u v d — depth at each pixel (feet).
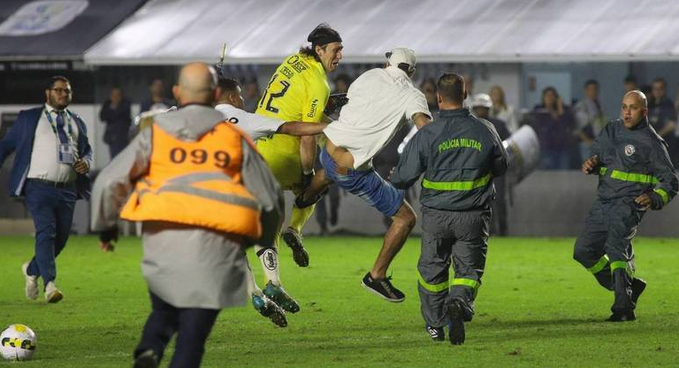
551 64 270.67
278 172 139.74
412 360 111.14
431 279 120.37
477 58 259.80
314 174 143.33
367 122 123.95
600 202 138.51
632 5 268.62
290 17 283.79
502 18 270.46
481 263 119.03
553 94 267.80
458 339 117.39
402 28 271.69
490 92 266.16
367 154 124.47
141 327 136.36
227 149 83.76
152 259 83.25
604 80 270.46
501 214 269.44
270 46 273.33
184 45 278.05
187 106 84.64
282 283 181.98
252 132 126.41
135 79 287.28
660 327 132.87
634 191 136.36
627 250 138.10
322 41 138.92
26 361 111.75
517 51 258.37
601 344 120.37
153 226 83.56
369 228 275.80
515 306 153.69
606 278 142.51
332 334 129.39
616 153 136.77
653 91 261.65
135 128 271.08
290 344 122.11
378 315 145.59
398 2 283.18
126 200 83.92
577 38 259.39
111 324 139.13
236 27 282.56
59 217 156.04
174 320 85.40
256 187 84.07
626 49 253.44
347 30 273.75
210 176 83.10
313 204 141.28
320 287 176.55
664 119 260.42
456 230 117.60
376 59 264.11
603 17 265.34
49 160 153.89
